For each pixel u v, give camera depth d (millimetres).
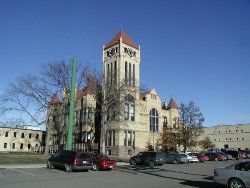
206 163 43344
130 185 16656
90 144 61375
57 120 56281
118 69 55969
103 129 48188
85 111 63312
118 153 57656
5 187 14758
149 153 35312
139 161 35844
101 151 47375
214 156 51438
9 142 88188
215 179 15125
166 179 20125
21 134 90750
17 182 16812
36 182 16984
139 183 17656
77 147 64562
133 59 66375
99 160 26906
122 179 19766
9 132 88625
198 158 47656
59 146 64375
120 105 49250
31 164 29844
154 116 69938
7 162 30844
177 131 64875
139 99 66062
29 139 91875
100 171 26156
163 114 73500
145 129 65875
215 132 109750
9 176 19766
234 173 14438
